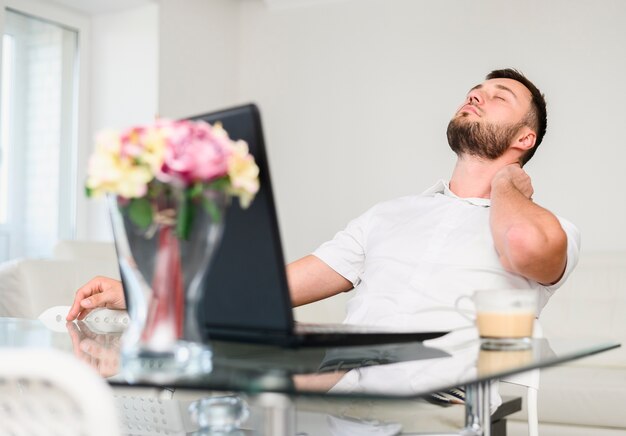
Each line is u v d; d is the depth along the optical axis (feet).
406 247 5.84
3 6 14.55
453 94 16.38
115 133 2.83
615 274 11.34
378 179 17.07
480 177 6.27
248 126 3.39
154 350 2.93
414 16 16.76
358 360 3.37
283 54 18.17
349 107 17.42
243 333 3.77
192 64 17.17
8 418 2.33
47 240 15.42
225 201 2.97
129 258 2.98
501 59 15.93
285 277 3.54
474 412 3.89
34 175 15.21
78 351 3.65
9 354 2.13
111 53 16.53
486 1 16.08
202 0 17.46
